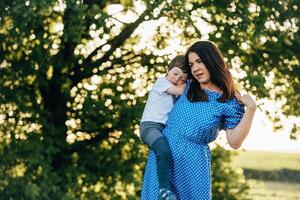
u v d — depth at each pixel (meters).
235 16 11.20
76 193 11.86
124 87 12.06
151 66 11.95
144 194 5.21
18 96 11.37
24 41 10.91
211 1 11.24
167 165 4.96
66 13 10.59
